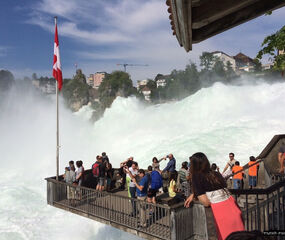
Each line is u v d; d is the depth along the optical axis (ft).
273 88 106.83
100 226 47.55
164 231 26.07
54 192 37.19
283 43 25.44
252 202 28.40
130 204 33.12
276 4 12.43
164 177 39.65
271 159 38.47
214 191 8.52
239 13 12.44
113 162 87.71
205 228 24.62
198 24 11.12
